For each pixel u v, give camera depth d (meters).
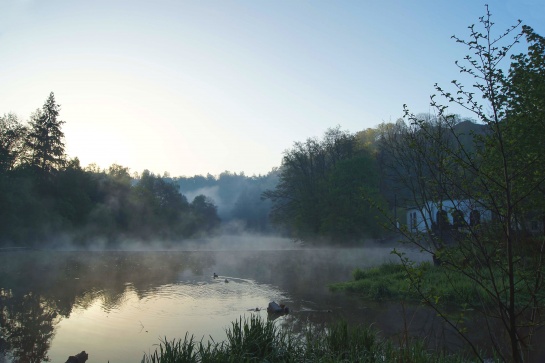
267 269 33.44
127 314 16.41
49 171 65.50
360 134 93.19
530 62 8.96
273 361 8.56
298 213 66.81
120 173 96.81
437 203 4.95
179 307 17.75
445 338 10.82
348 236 56.59
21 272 30.22
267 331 9.40
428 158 5.03
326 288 22.47
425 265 4.96
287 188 73.00
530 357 7.48
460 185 4.85
